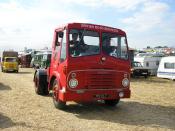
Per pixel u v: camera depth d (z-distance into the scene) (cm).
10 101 1261
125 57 1098
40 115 1008
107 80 1052
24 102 1242
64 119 966
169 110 1180
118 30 1109
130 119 1000
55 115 1018
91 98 1028
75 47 1027
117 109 1167
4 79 2361
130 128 880
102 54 1050
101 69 1042
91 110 1130
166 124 948
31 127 852
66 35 1031
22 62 4931
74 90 1011
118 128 874
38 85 1434
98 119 985
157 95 1633
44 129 836
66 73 1009
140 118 1020
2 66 3616
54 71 1145
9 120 926
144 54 4141
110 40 1083
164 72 3089
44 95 1448
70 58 1010
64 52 1042
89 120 966
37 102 1248
